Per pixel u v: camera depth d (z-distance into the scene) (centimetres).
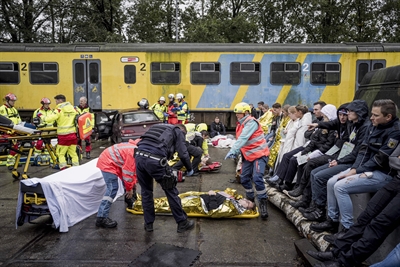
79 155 767
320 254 315
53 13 2150
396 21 2105
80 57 1276
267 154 456
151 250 360
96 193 480
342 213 325
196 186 633
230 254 357
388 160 295
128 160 411
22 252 360
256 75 1288
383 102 293
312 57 1273
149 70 1285
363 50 1258
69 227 428
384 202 275
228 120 1327
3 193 586
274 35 2428
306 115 550
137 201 483
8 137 634
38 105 1283
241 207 462
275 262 340
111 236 402
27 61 1272
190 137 725
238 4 2448
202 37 1991
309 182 431
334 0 2098
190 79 1291
